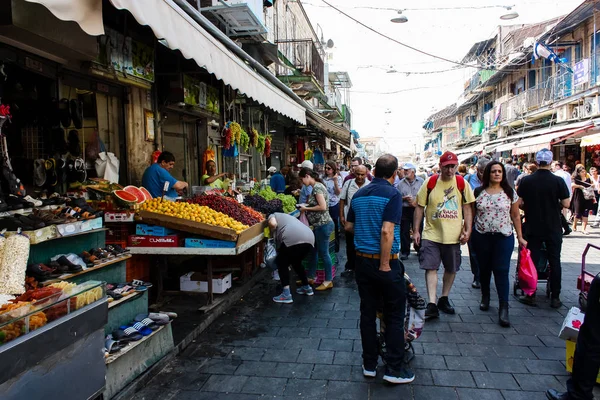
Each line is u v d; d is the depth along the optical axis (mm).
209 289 5258
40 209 3375
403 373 3490
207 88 8516
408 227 8211
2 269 2758
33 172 4531
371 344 3541
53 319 2566
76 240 3600
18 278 2785
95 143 5496
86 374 2814
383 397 3271
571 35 19844
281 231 5605
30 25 3707
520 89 26906
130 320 3801
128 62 5789
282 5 16641
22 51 4258
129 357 3410
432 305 4965
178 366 3850
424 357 3965
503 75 28703
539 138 18141
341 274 7191
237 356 4051
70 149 5059
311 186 6637
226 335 4586
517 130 25906
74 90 5289
